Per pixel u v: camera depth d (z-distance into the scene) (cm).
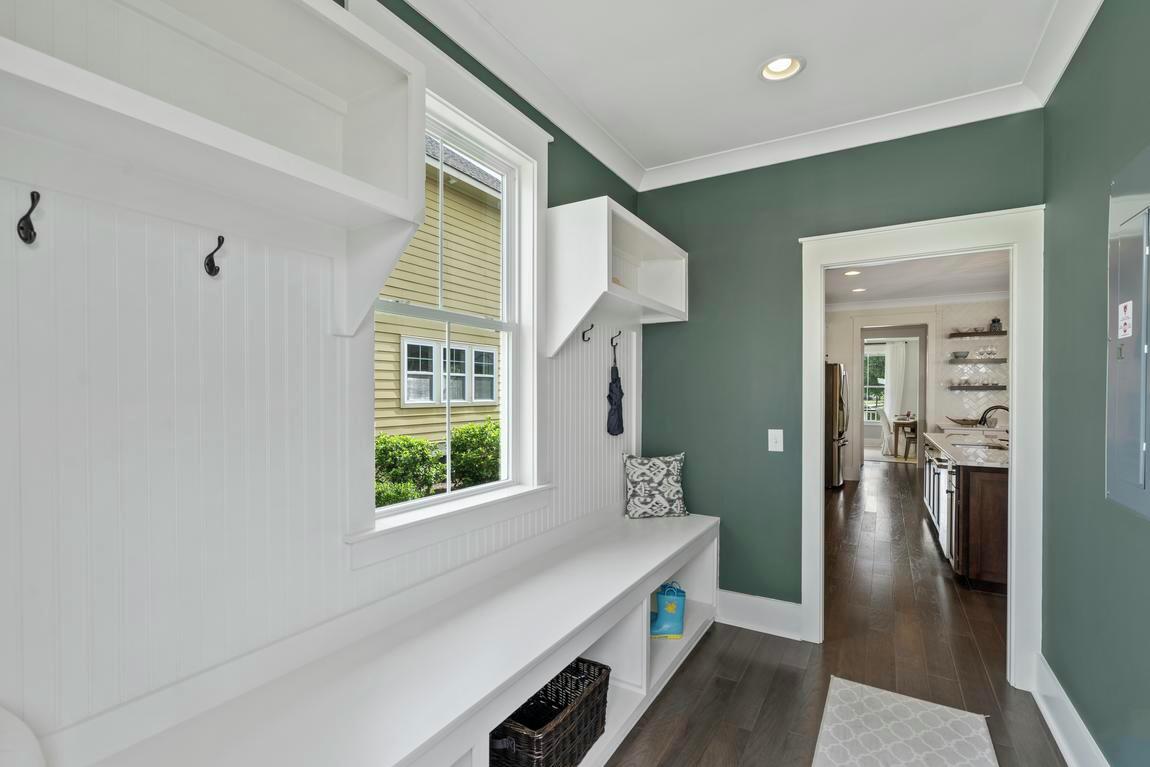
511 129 209
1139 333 138
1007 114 240
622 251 288
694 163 306
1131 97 146
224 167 104
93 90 79
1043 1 178
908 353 1009
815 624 279
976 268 490
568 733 169
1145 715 138
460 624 165
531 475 225
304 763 104
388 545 162
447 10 180
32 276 96
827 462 696
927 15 185
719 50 205
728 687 235
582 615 172
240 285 126
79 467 102
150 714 112
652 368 327
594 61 212
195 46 116
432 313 186
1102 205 167
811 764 187
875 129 263
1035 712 217
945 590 352
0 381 93
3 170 92
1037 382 231
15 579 95
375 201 122
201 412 120
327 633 146
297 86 134
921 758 190
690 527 281
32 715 97
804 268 282
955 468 380
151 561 112
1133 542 145
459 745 122
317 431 144
